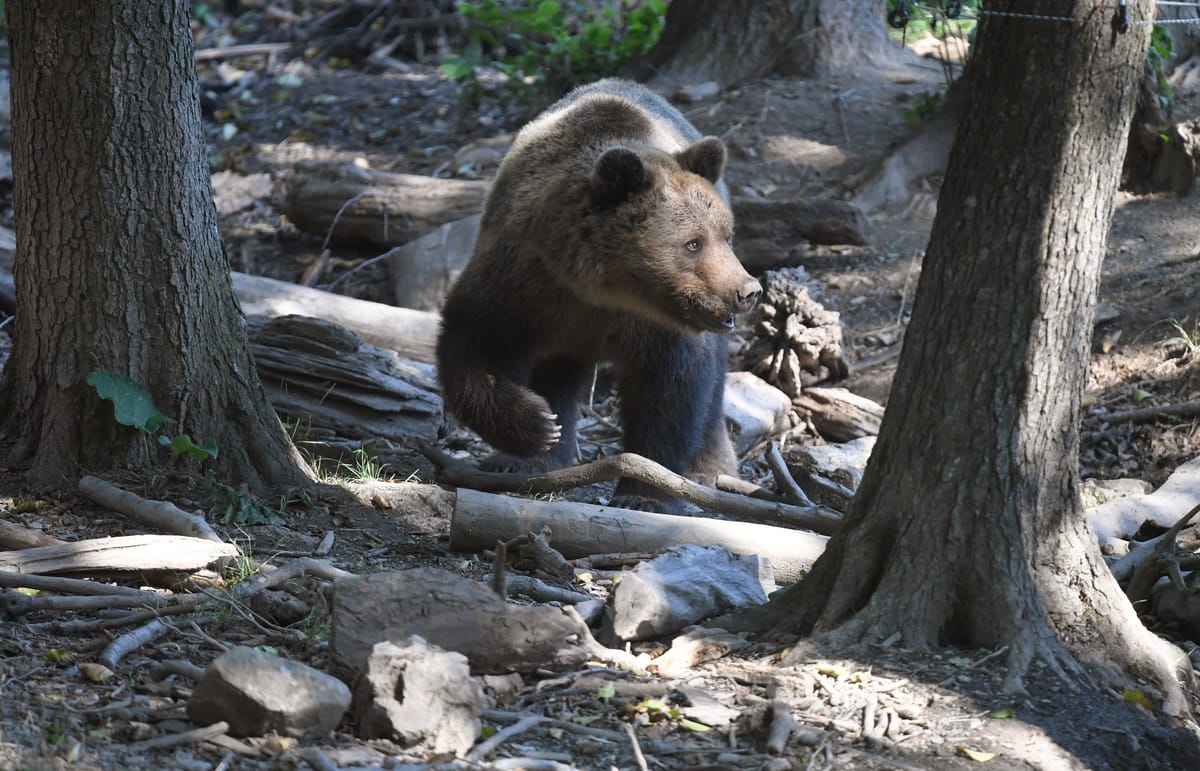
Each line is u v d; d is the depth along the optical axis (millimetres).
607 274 12016
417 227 20281
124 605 8547
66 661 7645
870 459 8836
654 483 11203
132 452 11070
